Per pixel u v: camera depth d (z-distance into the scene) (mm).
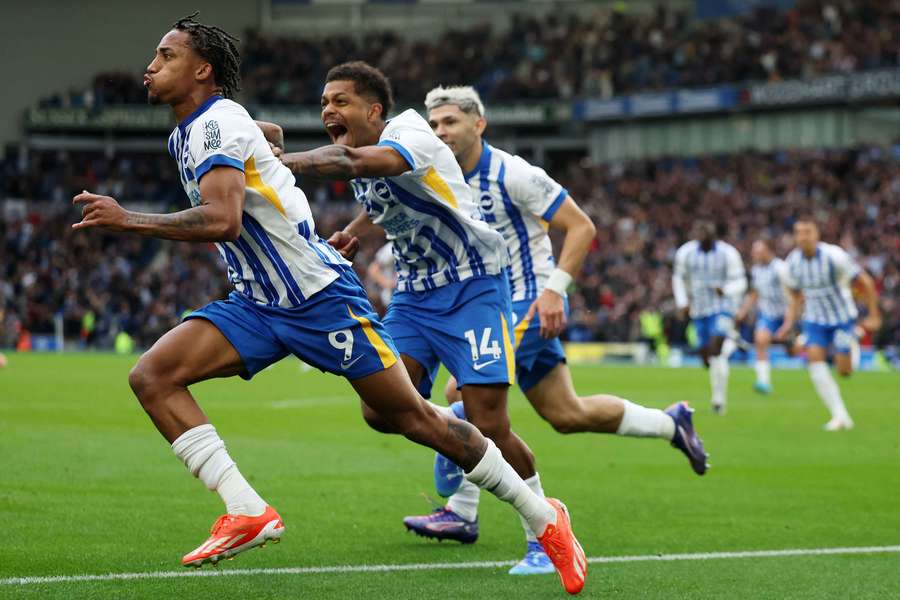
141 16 54188
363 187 6914
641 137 52781
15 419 15500
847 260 15797
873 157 45812
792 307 16844
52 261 45219
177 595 5773
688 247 18031
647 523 8320
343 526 8031
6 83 52688
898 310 34156
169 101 5449
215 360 5516
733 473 11102
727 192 46094
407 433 5891
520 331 7660
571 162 56281
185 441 5375
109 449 12109
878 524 8312
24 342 42375
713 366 18047
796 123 49188
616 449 13023
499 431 6980
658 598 5926
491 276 6996
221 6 56156
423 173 6371
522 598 5879
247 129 5348
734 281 17891
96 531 7508
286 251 5516
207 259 46125
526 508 5934
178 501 8797
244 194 5320
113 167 52781
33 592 5715
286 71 54406
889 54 46125
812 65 48156
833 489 10062
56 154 51969
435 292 7066
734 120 50469
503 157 7793
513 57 54750
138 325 42562
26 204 48938
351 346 5645
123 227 4879
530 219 7895
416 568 6648
